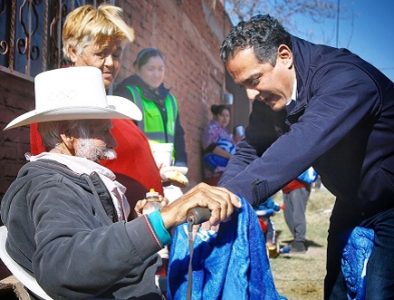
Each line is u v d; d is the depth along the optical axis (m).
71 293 1.54
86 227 1.66
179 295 1.84
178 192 3.24
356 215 2.56
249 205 1.89
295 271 5.85
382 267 2.34
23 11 3.57
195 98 10.04
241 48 2.27
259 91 2.34
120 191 2.09
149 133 5.02
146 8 6.64
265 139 2.72
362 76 2.20
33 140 2.45
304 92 2.28
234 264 1.81
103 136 2.05
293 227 7.04
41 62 3.84
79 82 2.04
